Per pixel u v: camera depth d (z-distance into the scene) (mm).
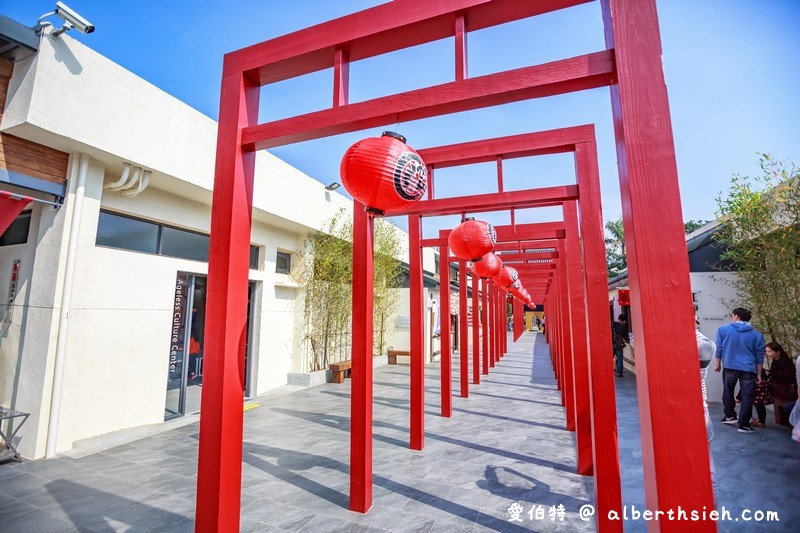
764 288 6062
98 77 4738
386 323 13688
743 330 5668
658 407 1429
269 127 2387
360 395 3541
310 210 9094
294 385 9188
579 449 4309
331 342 10422
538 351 17750
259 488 3910
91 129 4645
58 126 4324
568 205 4652
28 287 4945
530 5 1966
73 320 4832
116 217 5715
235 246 2357
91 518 3273
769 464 4332
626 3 1632
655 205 1499
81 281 4914
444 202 4297
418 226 5336
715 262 7336
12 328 5000
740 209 6074
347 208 10734
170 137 5629
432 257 20297
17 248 5234
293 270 9672
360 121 2227
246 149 2496
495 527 3219
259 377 8305
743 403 5500
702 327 7273
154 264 6117
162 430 5797
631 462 4625
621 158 1650
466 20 2094
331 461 4633
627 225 1583
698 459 1396
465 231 4047
